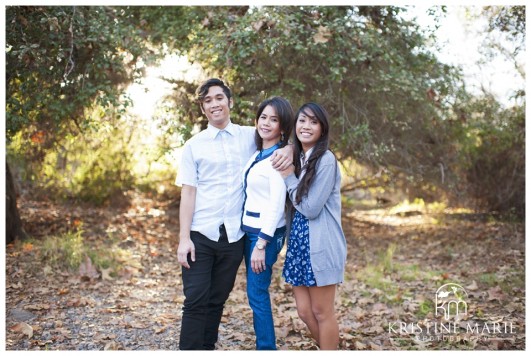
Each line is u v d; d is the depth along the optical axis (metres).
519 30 6.06
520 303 4.12
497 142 7.89
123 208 8.55
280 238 2.89
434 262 5.88
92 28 4.51
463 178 8.31
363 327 3.74
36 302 4.05
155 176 9.40
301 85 5.52
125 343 3.36
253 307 2.91
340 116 6.06
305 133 2.75
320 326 2.80
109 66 4.75
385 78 5.42
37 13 4.48
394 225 8.48
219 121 2.95
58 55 4.41
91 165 8.48
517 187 7.87
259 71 5.49
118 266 5.08
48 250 5.18
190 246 2.87
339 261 2.74
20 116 4.85
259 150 2.98
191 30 5.25
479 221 8.15
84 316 3.82
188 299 2.88
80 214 7.74
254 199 2.88
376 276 5.07
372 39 5.18
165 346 3.32
